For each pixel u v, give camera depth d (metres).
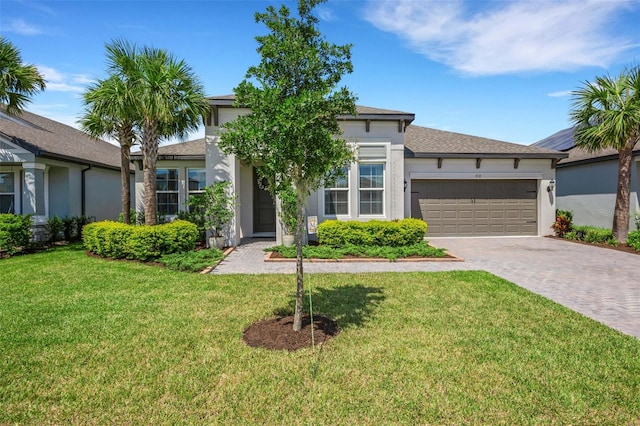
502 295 5.64
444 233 13.38
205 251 9.12
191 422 2.53
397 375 3.17
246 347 3.72
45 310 4.84
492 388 2.97
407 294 5.70
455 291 5.87
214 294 5.66
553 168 13.46
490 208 13.48
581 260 8.84
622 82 10.44
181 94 9.33
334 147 3.81
